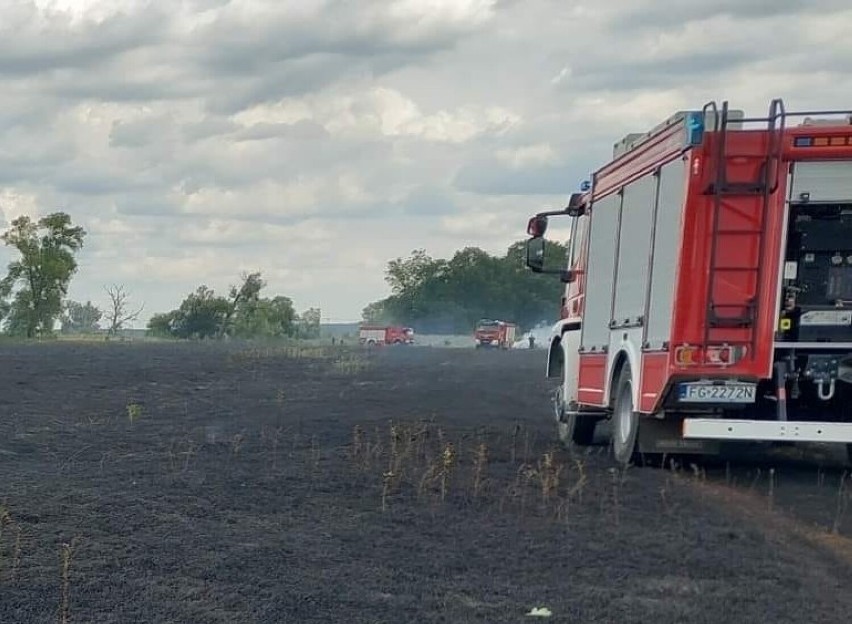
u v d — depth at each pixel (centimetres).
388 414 1898
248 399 2198
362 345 6638
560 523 930
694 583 740
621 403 1339
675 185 1162
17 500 974
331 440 1477
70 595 677
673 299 1146
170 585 707
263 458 1288
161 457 1289
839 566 802
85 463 1234
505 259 11119
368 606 668
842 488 1177
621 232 1366
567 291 1681
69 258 7188
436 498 1033
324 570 757
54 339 6719
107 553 787
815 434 1148
